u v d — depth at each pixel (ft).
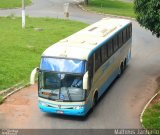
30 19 171.01
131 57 120.88
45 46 123.54
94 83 77.87
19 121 72.59
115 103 83.30
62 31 146.41
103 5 228.22
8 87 88.99
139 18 92.94
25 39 131.34
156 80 99.25
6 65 101.91
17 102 81.46
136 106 81.71
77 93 72.02
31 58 110.22
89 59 73.82
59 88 72.49
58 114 76.23
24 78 95.14
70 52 73.92
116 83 96.73
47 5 215.72
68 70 72.13
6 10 196.13
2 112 76.23
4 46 120.57
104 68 85.15
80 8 213.25
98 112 78.23
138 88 93.04
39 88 74.18
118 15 191.11
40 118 74.33
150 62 115.96
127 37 108.27
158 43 139.44
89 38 85.25
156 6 86.94
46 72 73.05
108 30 94.12
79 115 73.36
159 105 80.02
